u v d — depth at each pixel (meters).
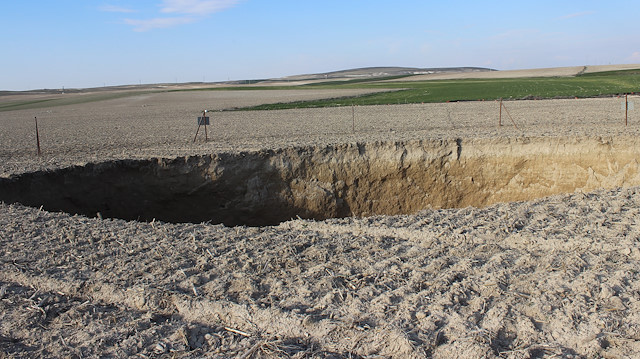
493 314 4.21
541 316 4.18
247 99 42.50
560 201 7.80
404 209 11.45
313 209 11.31
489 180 11.23
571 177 10.75
